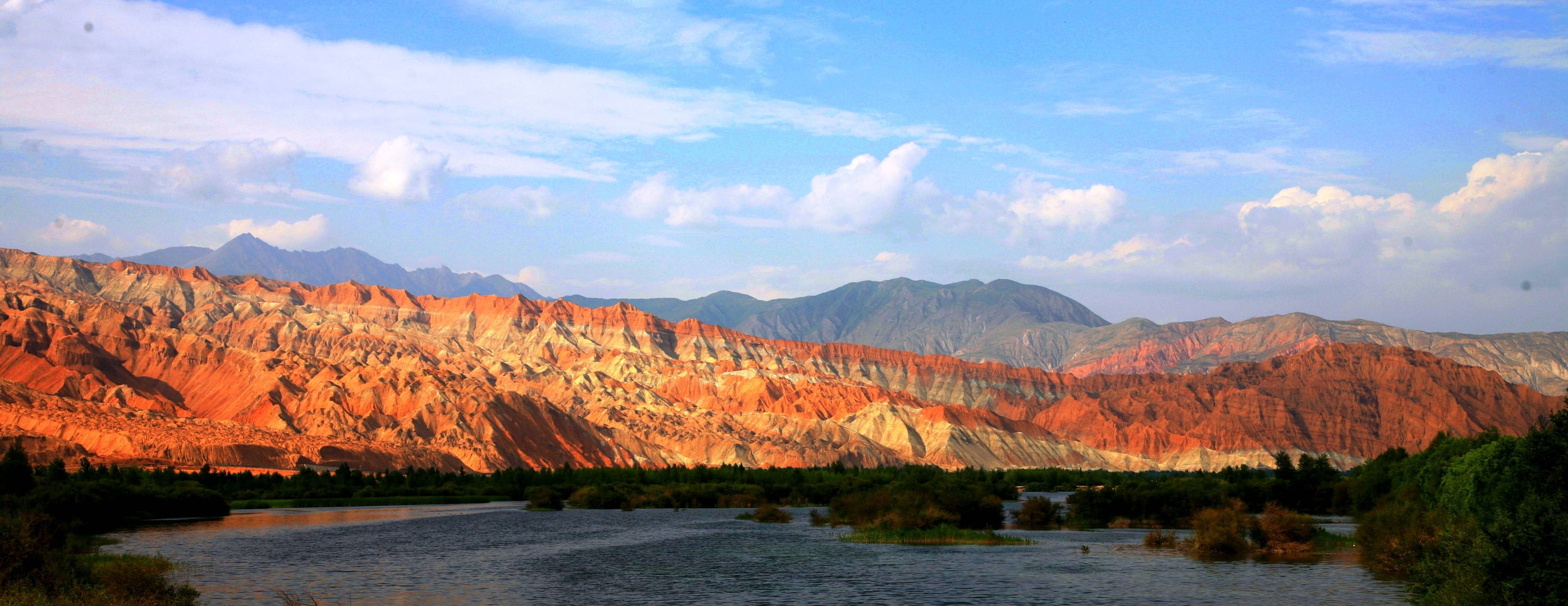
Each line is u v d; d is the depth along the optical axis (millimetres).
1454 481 65875
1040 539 93812
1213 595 56625
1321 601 54188
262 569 69938
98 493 111750
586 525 115875
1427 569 47219
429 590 60562
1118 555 78188
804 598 57062
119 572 48125
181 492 129625
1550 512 40656
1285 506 132625
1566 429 50906
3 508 56344
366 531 104375
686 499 160125
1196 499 114625
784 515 123938
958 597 56875
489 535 100375
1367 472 125250
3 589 43938
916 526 99875
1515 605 39000
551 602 55625
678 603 55594
